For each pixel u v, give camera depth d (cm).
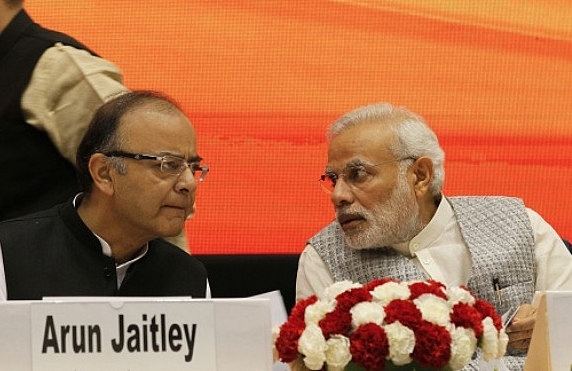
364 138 607
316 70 848
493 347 432
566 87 862
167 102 537
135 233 538
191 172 532
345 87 850
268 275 709
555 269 639
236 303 417
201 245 839
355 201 607
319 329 419
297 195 847
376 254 626
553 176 862
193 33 840
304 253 645
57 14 829
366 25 852
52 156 618
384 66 854
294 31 848
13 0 622
